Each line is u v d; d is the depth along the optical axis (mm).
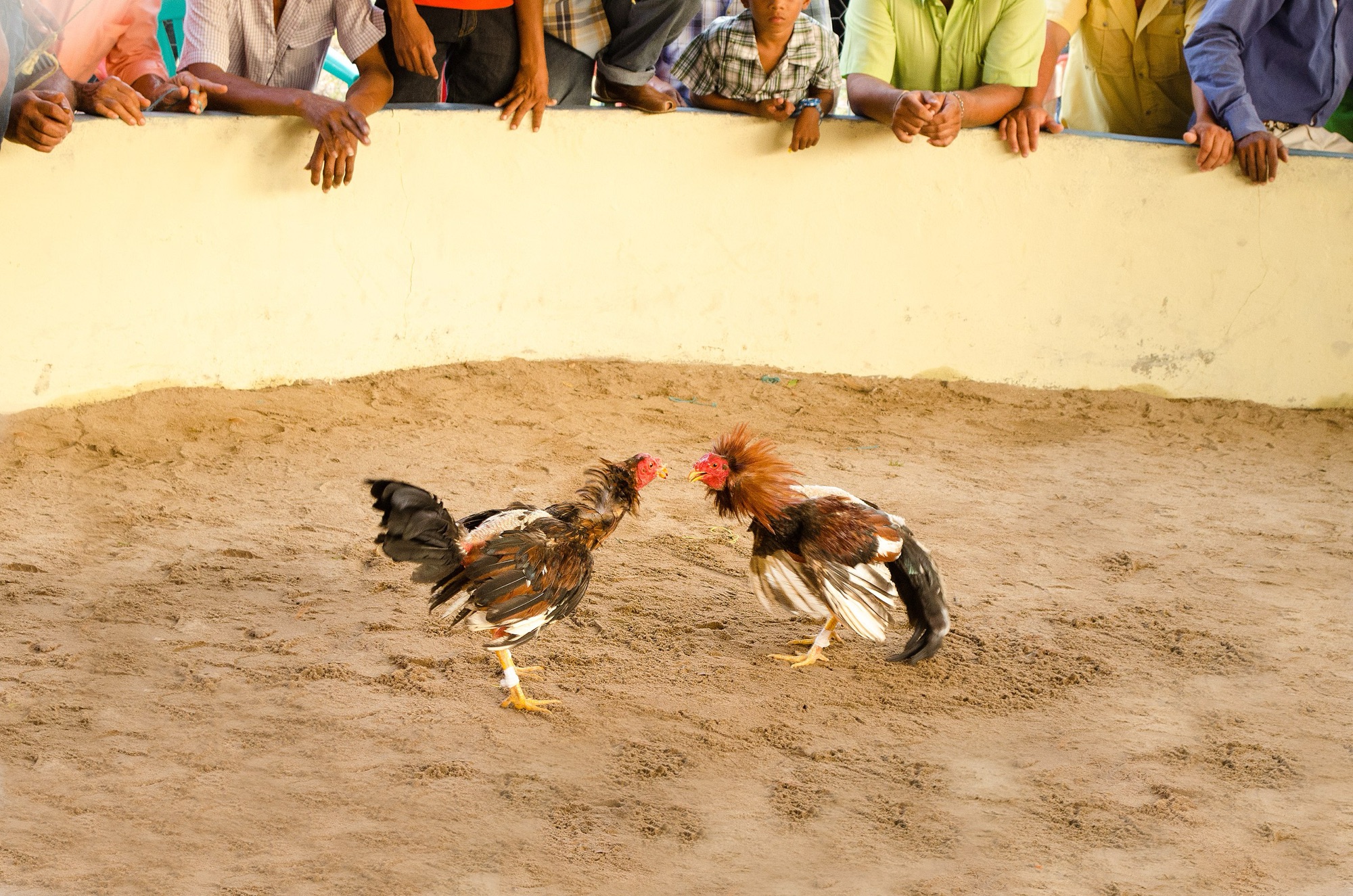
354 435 7434
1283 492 7773
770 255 9250
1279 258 9648
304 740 4117
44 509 6000
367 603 5242
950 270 9477
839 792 4012
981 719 4578
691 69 8883
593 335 9102
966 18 8750
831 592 4543
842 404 8977
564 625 5164
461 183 8391
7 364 7031
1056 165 9305
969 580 5945
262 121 7617
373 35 7648
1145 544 6629
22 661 4508
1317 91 9344
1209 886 3564
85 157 7043
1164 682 4953
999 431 8695
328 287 8125
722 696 4645
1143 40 9641
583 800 3871
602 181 8773
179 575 5371
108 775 3816
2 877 3262
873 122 9039
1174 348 9805
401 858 3488
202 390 7770
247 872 3371
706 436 7988
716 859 3594
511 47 8297
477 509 6398
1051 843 3762
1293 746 4461
